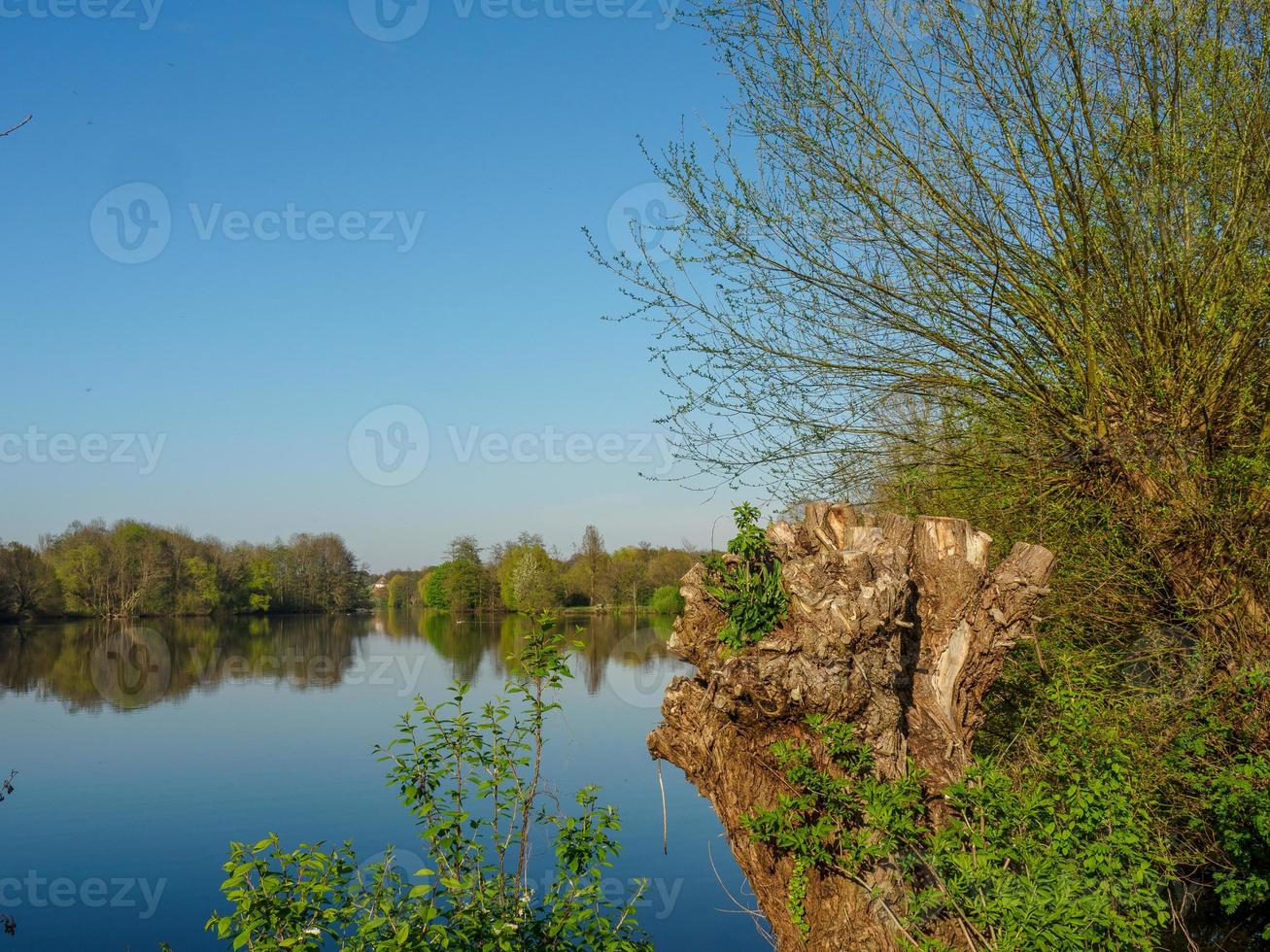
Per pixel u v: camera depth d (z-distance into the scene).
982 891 4.88
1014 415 8.47
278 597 78.06
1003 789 5.34
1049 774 6.96
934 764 5.68
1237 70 7.43
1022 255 8.28
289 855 4.80
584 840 5.59
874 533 5.95
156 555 66.06
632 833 12.70
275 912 4.51
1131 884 5.09
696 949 8.61
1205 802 6.94
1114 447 7.69
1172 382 7.61
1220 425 7.84
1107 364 8.05
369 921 4.43
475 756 5.82
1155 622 8.00
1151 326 7.81
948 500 9.16
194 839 14.59
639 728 19.70
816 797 5.27
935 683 6.02
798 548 6.08
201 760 21.02
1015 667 8.38
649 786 14.84
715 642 6.45
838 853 5.25
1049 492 8.29
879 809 4.91
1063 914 4.53
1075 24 7.68
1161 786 7.07
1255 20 7.43
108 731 25.31
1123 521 7.91
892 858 5.12
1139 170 7.84
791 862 5.60
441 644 52.62
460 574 80.81
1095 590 7.86
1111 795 5.54
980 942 4.88
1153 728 7.19
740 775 5.95
